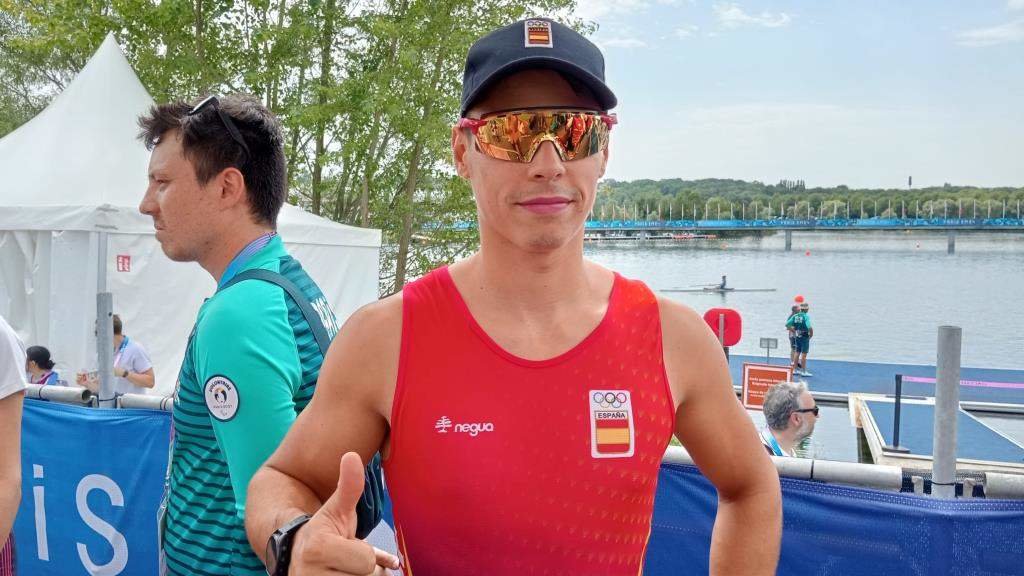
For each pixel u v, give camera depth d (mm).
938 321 47656
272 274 1599
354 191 16031
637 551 1098
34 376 6734
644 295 1151
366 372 1077
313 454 1097
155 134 1750
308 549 857
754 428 1230
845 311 53031
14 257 7699
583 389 1054
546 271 1074
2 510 1739
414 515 1044
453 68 14445
